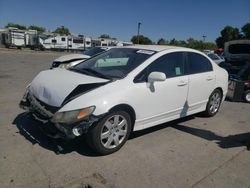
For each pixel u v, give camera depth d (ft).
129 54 15.94
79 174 11.39
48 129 12.59
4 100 22.21
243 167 12.94
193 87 17.38
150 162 12.81
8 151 12.88
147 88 14.29
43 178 10.94
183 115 17.38
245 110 23.52
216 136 16.69
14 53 96.78
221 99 20.84
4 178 10.77
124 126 13.67
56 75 14.46
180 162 13.03
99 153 12.98
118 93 13.04
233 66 36.24
